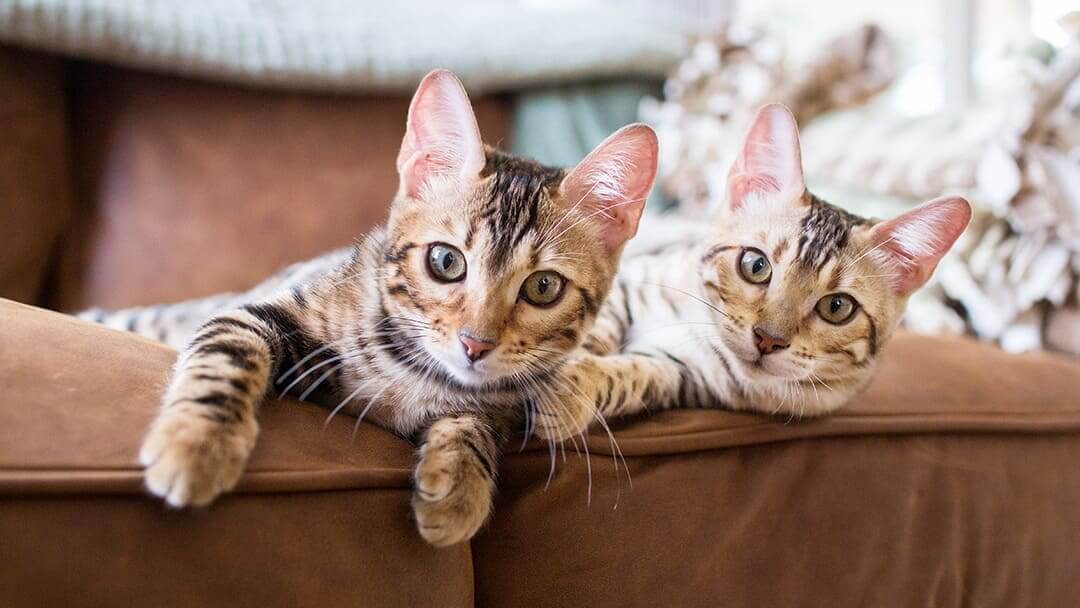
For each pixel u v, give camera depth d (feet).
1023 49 2.09
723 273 1.64
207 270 2.10
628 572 1.39
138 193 2.08
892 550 1.50
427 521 1.24
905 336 1.86
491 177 1.48
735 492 1.44
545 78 2.48
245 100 2.20
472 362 1.40
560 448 1.40
